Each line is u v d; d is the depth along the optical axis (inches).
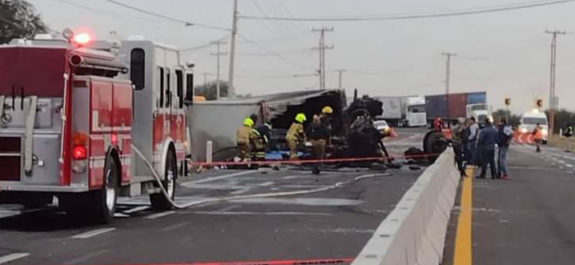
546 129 3875.5
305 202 975.0
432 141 1817.2
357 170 1642.5
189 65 981.2
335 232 705.0
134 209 894.4
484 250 628.7
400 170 1668.3
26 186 692.1
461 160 1477.6
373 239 300.8
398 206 420.5
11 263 546.0
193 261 557.3
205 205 939.3
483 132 1455.5
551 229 752.3
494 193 1136.8
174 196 979.3
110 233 692.1
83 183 693.9
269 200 1000.2
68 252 592.7
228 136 1797.5
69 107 691.4
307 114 2018.9
